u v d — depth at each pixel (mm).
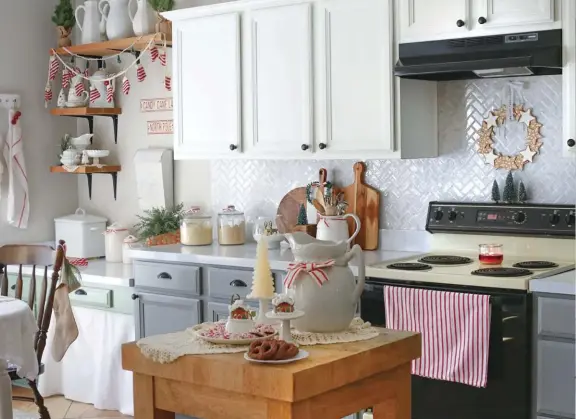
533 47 3717
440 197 4465
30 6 5891
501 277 3617
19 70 5840
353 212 4734
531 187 4199
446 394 3768
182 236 5086
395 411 2658
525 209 4160
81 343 5172
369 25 4191
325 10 4336
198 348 2516
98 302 5059
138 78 5367
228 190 5320
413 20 4035
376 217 4656
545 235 4082
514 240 4223
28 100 5895
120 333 4992
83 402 5188
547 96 4129
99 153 5703
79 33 6016
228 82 4738
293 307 2574
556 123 4109
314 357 2396
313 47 4398
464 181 4391
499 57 3771
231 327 2617
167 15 4977
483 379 3594
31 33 5902
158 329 4797
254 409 2344
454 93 4391
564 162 4098
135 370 2576
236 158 4746
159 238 5145
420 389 3848
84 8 5691
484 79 4293
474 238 4355
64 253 4312
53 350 4453
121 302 4992
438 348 3717
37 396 4340
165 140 5598
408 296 3789
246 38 4652
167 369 2490
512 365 3566
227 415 2404
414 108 4258
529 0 3719
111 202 5965
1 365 3635
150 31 5293
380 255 4445
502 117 4254
